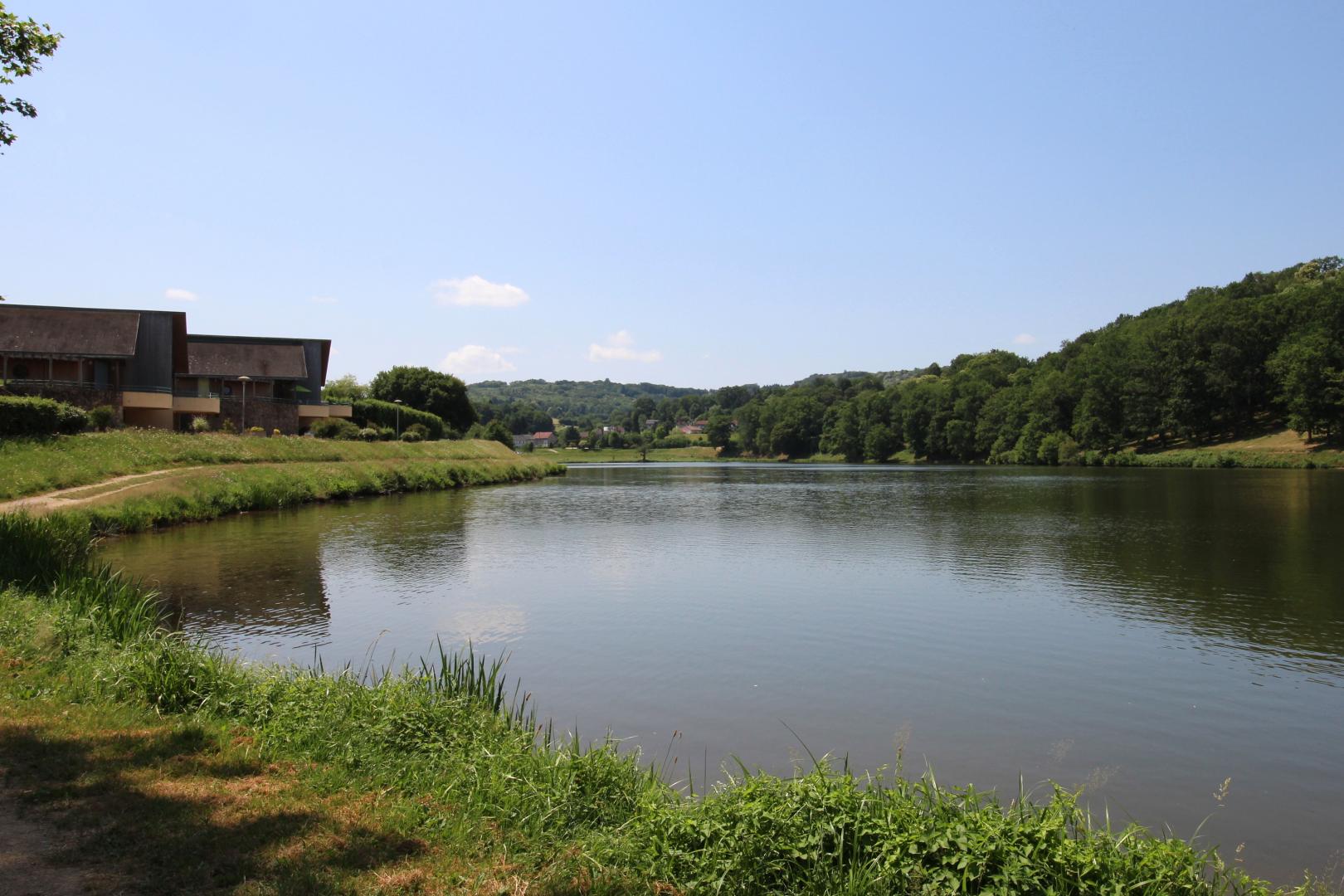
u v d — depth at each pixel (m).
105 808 5.88
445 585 20.16
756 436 160.38
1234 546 26.47
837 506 43.12
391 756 7.61
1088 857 5.65
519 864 5.65
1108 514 36.66
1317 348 74.69
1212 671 13.35
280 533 28.55
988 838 5.83
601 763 7.51
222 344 63.47
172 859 5.20
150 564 22.05
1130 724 10.98
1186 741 10.44
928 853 5.79
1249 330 85.69
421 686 9.80
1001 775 9.36
